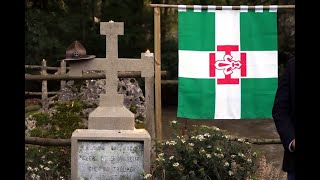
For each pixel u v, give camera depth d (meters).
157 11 5.21
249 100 5.24
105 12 14.02
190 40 5.17
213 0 13.70
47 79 5.60
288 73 3.44
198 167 4.59
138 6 14.20
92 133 4.71
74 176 4.69
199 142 4.73
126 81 6.55
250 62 5.23
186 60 5.18
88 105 6.27
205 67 5.20
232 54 5.21
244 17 5.21
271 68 5.24
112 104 4.91
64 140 5.43
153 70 4.98
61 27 13.41
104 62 4.92
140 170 4.71
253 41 5.22
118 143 4.71
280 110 3.45
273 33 5.22
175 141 4.75
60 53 12.94
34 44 12.32
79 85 6.64
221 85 5.21
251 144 5.15
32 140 5.44
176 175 4.57
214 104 5.21
